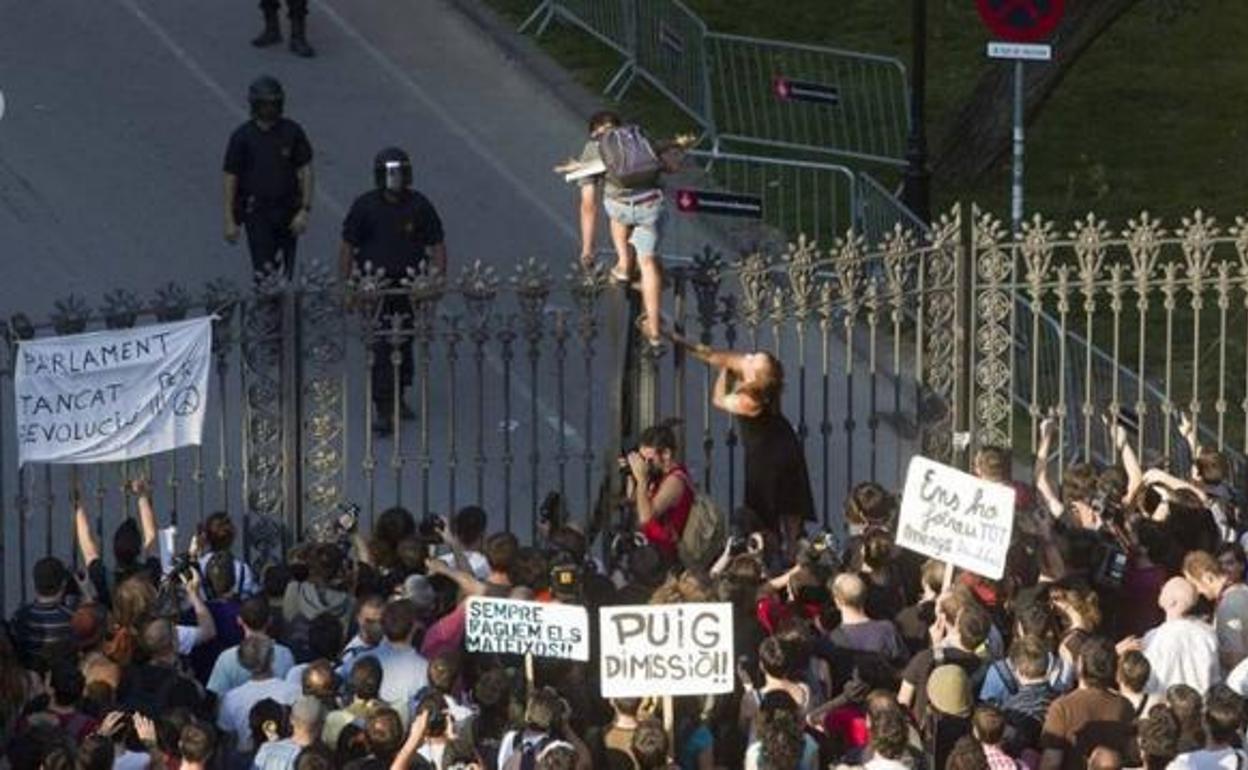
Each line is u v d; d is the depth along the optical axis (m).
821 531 55.66
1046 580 49.09
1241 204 77.81
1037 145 80.69
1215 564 47.78
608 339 63.53
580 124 79.06
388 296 56.53
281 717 42.72
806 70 81.50
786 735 40.72
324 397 55.00
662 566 50.03
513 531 59.59
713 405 57.44
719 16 86.38
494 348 66.12
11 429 61.28
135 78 79.31
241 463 61.38
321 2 85.06
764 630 46.34
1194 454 55.97
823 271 63.72
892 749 41.12
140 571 47.56
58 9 83.00
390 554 49.25
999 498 46.12
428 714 41.31
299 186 64.75
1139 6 87.12
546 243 72.25
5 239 70.06
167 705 43.41
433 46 82.81
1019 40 63.22
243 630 46.44
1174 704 42.50
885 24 86.31
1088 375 58.00
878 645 45.97
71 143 75.19
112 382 52.78
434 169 75.88
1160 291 71.56
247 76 80.12
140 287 68.44
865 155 77.38
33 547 58.44
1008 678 44.91
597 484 61.62
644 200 54.47
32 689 45.16
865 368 66.56
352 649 45.44
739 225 73.50
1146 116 82.38
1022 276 67.19
